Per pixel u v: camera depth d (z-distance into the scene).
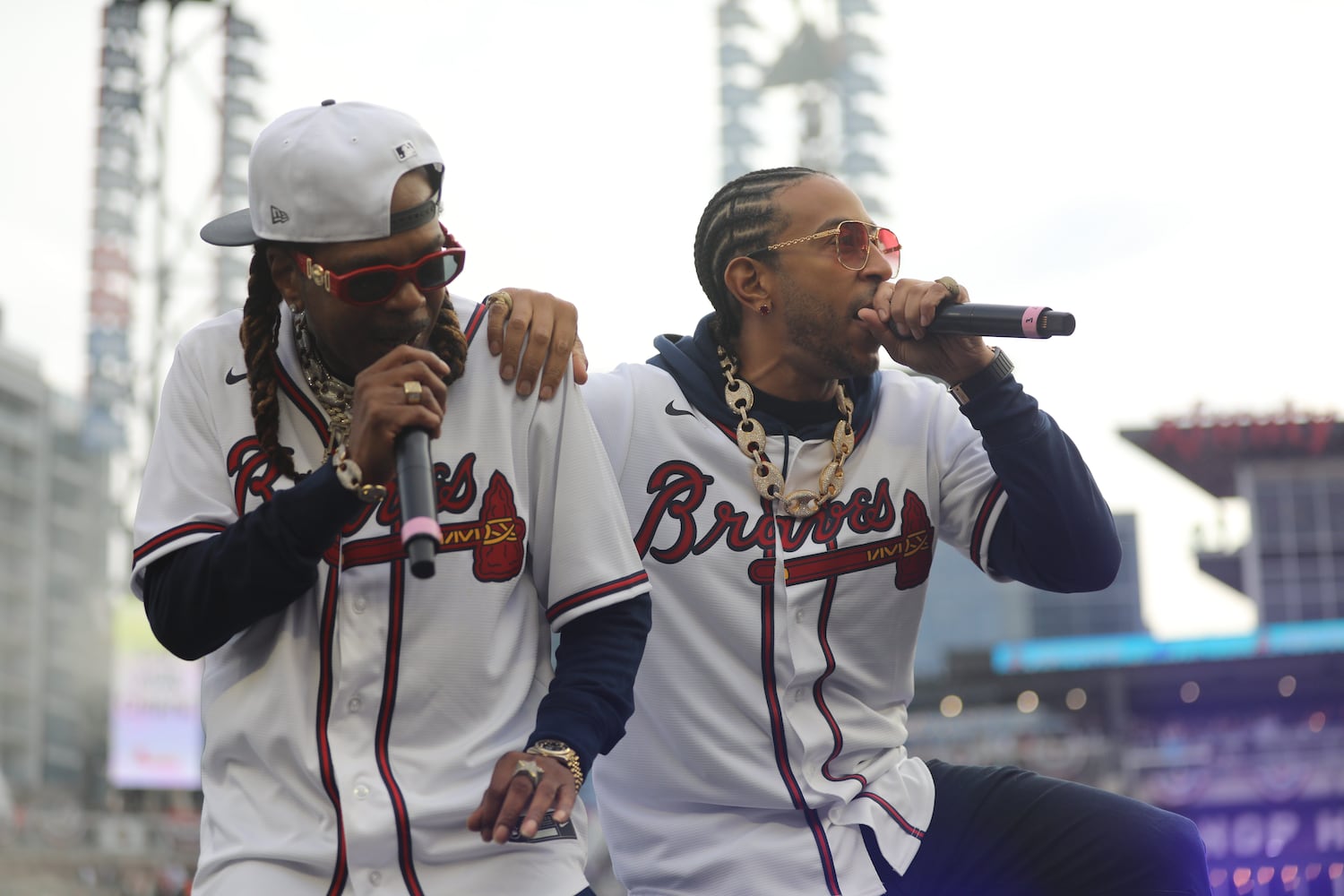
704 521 2.78
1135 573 34.56
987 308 2.64
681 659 2.74
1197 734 26.88
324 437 2.25
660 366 2.94
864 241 2.79
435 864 2.13
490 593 2.22
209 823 2.20
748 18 28.25
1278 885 8.99
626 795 2.80
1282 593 29.44
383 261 2.10
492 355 2.33
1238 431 30.22
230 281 23.25
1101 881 2.68
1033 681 27.47
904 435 2.91
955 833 2.75
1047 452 2.74
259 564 2.03
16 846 22.86
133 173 23.41
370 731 2.16
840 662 2.80
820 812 2.73
